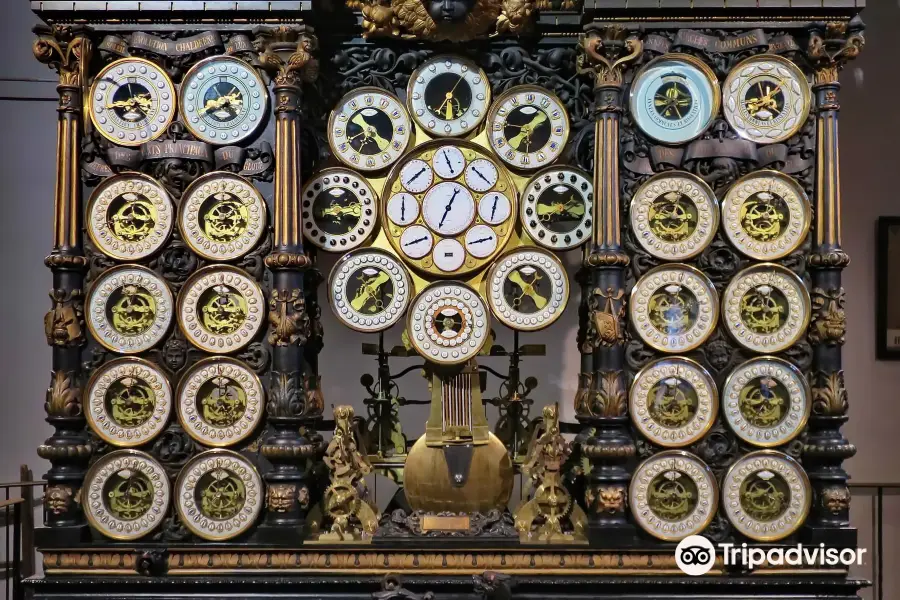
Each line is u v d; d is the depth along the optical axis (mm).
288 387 3260
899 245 4148
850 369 4168
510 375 3809
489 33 3541
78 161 3348
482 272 3592
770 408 3330
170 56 3350
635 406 3299
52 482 3277
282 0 3293
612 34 3283
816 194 3332
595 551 3230
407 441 3992
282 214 3291
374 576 3256
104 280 3352
